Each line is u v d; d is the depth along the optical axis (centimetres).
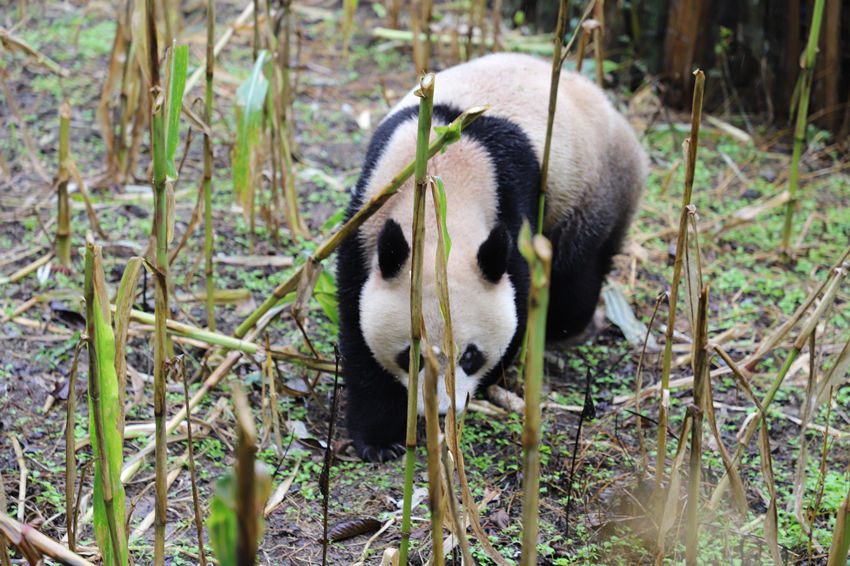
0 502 268
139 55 444
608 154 498
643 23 847
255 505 185
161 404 262
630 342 532
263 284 545
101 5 947
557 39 380
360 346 412
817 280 590
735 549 352
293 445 418
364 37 943
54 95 756
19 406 422
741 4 791
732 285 584
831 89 762
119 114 644
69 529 297
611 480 391
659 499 346
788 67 779
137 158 633
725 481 319
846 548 274
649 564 345
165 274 260
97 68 819
